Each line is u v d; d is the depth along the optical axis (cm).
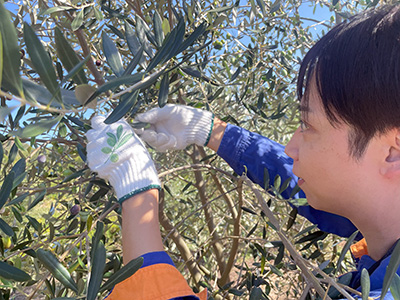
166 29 75
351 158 56
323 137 59
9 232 65
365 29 54
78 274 94
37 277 88
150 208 67
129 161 71
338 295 64
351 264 144
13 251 88
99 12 99
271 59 149
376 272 56
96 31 137
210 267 175
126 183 68
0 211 65
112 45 59
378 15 55
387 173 56
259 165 96
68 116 98
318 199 67
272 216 74
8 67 26
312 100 59
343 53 54
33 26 120
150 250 62
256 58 147
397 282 39
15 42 26
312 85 59
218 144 99
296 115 167
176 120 97
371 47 52
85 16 108
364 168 57
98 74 129
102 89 42
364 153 55
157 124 99
